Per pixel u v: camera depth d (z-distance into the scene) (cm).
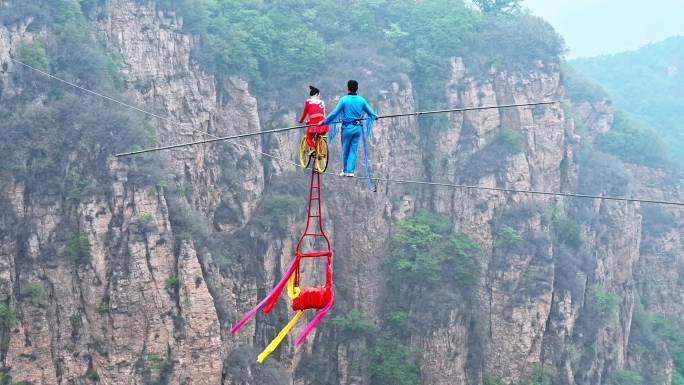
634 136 11681
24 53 5984
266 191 7644
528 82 9094
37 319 5472
